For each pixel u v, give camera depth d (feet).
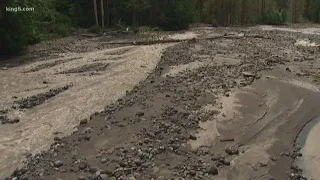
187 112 36.58
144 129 32.35
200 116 35.99
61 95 43.98
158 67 56.95
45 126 34.35
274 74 54.13
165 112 36.55
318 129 34.60
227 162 27.04
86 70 56.34
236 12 146.82
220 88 45.65
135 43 81.87
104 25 118.01
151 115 35.81
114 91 44.93
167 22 118.52
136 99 40.91
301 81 50.67
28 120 36.06
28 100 42.06
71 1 120.16
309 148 30.53
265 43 83.15
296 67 58.80
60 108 39.27
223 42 83.61
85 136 31.27
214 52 69.21
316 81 50.65
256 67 57.67
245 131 33.27
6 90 46.62
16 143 30.68
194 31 112.78
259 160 27.94
